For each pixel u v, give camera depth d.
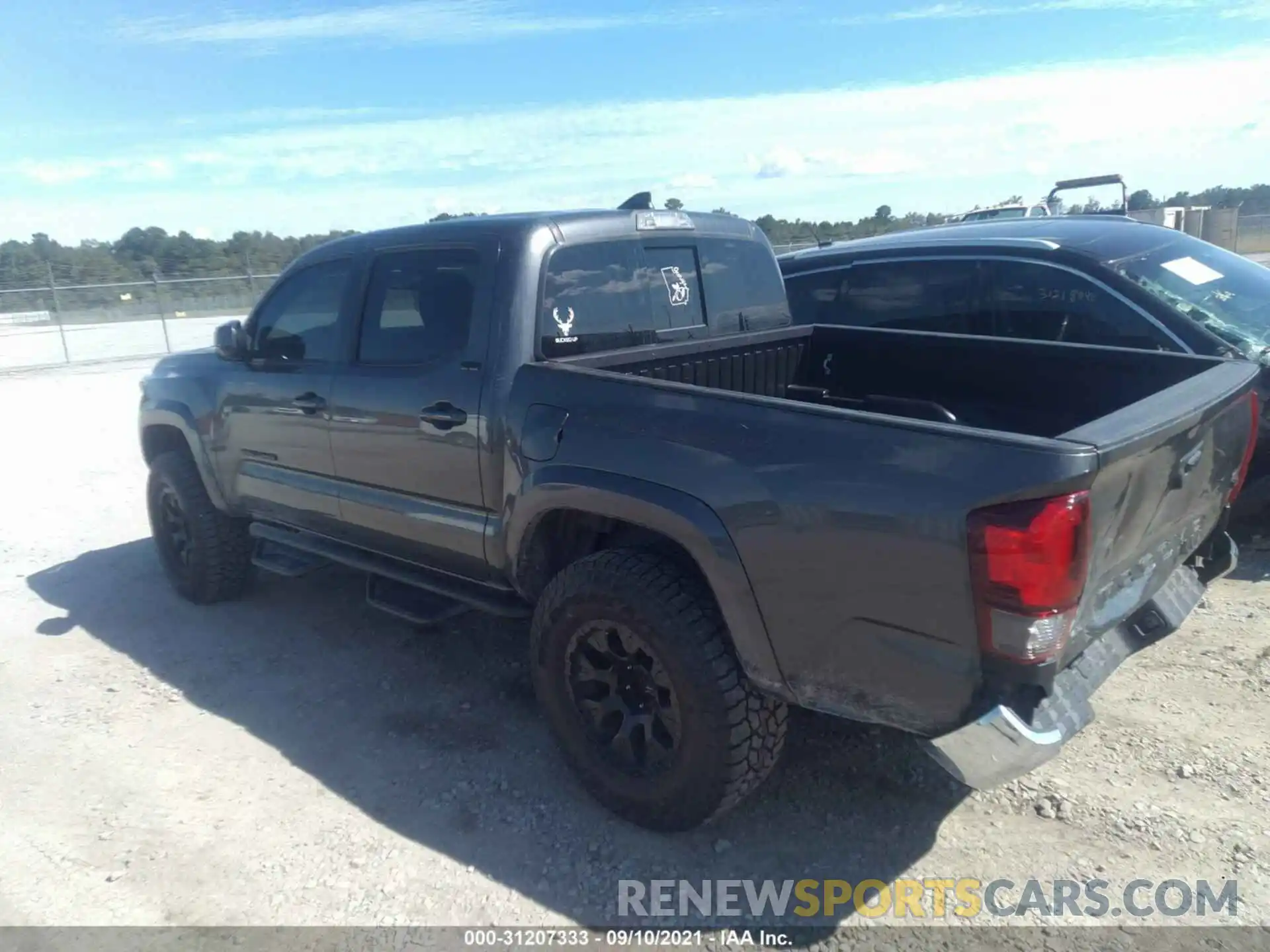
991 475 2.44
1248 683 4.06
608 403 3.29
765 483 2.85
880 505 2.62
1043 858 3.12
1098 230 6.12
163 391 5.47
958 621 2.54
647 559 3.20
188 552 5.52
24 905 3.08
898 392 4.59
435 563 4.11
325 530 4.65
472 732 4.06
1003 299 5.98
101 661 4.89
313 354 4.52
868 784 3.57
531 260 3.72
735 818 3.41
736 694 3.02
